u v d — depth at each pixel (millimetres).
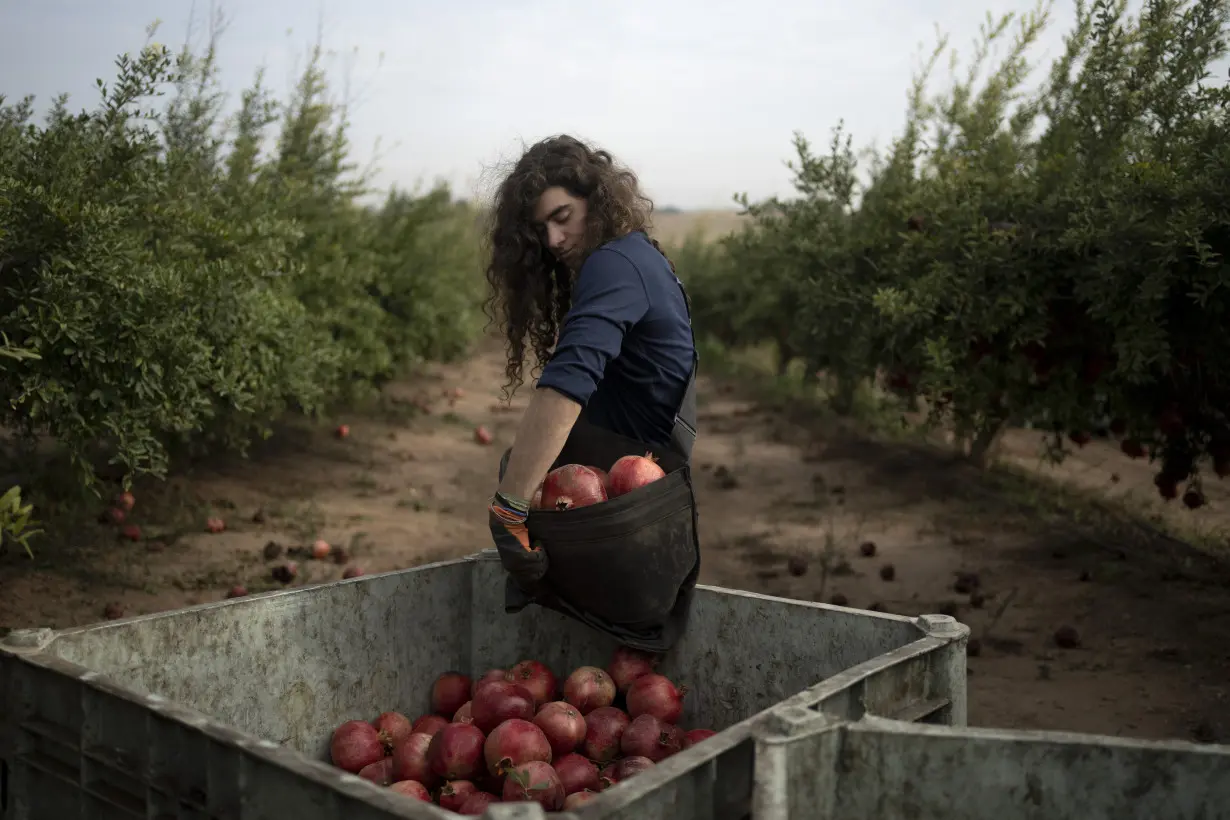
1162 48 5516
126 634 2432
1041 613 5801
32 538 6199
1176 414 5703
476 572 3148
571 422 2367
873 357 7258
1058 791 1694
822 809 1746
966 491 8828
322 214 9109
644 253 2576
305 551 6699
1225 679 4809
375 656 2945
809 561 6918
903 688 2227
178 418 4969
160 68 4828
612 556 2469
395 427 11672
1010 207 5980
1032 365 6176
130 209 4871
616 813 1594
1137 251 4891
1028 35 7059
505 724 2475
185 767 1929
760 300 13031
